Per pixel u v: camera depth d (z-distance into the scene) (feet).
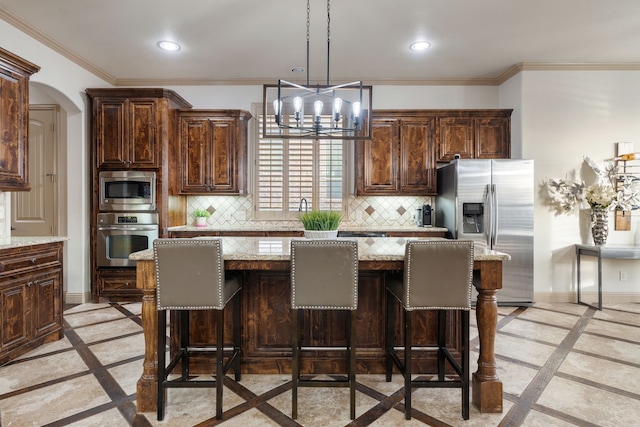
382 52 12.73
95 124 13.21
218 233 13.85
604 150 13.58
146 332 6.51
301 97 8.34
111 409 6.55
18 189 9.26
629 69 13.56
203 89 15.58
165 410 6.51
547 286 13.70
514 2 9.55
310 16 10.27
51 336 9.65
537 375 7.84
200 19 10.44
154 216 13.24
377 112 14.47
